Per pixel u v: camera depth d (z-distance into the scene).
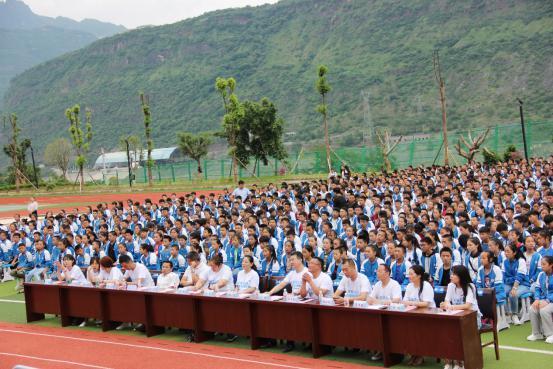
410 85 98.50
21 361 11.62
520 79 87.50
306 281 11.14
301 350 11.35
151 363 11.00
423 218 15.68
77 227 23.72
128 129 132.00
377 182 25.11
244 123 56.59
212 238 15.12
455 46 103.25
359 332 10.25
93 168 106.50
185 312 12.44
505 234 13.57
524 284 12.12
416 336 9.64
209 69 140.88
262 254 14.51
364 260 13.21
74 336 13.42
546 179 22.72
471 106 86.31
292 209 19.97
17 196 60.88
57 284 14.54
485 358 10.09
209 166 73.75
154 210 23.70
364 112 93.56
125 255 13.91
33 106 166.75
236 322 11.73
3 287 20.47
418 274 10.14
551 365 9.51
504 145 54.59
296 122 103.75
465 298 9.90
